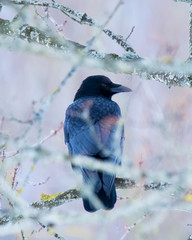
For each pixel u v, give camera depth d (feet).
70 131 41.52
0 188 28.14
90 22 35.83
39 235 46.09
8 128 35.76
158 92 67.00
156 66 32.63
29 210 26.66
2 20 37.65
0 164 30.27
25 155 24.82
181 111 57.57
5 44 29.09
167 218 49.57
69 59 26.96
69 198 35.27
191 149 37.65
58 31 37.96
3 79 76.07
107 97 46.21
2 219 31.73
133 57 35.24
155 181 33.50
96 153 38.47
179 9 83.61
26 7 31.58
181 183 25.02
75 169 36.96
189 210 31.48
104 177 35.19
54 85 75.82
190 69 31.07
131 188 35.19
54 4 35.76
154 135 53.98
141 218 33.17
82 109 42.04
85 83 46.62
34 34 36.50
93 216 24.43
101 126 39.78
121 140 40.47
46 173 56.59
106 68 35.68
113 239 41.29
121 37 36.65
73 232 49.42
